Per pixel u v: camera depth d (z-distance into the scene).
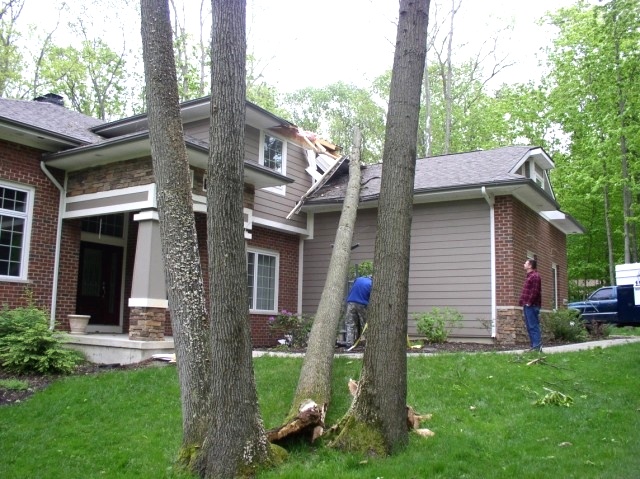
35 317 9.66
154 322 10.36
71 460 5.68
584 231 18.88
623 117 18.80
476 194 13.23
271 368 8.62
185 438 5.29
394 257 5.50
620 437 5.58
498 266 12.95
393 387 5.38
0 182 10.90
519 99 26.70
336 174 17.39
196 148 10.65
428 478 4.65
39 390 8.09
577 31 22.58
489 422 6.20
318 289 15.73
